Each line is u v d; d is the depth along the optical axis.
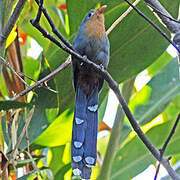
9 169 8.47
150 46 10.10
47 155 10.17
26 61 10.80
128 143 10.45
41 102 9.31
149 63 10.16
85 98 9.01
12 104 7.59
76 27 10.14
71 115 9.87
